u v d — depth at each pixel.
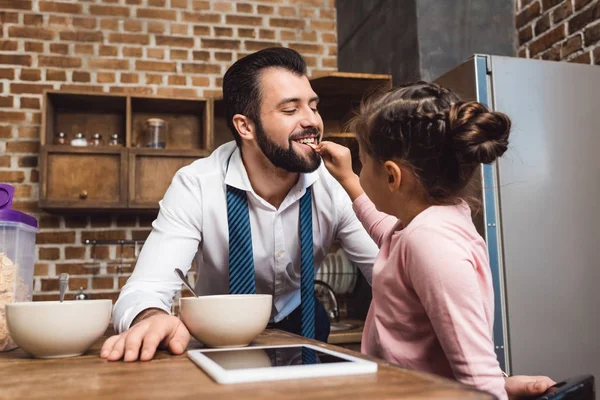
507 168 1.89
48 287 2.74
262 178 1.46
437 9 2.50
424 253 0.80
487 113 0.89
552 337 1.87
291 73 1.39
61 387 0.56
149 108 2.83
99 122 2.83
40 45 2.88
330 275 2.88
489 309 0.82
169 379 0.59
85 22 2.94
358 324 2.69
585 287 1.93
